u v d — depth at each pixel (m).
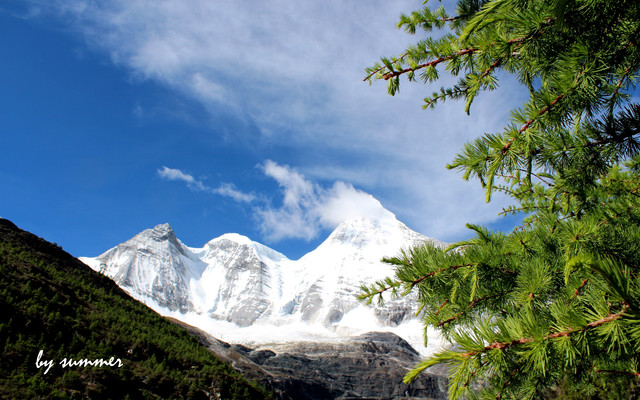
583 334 1.68
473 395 2.39
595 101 2.18
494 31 2.45
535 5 2.27
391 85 3.08
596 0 2.02
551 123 2.25
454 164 2.47
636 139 2.34
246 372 86.94
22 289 34.03
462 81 3.52
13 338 26.69
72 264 53.06
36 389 22.58
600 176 2.78
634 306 1.50
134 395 27.27
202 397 32.09
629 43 2.13
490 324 2.02
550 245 2.71
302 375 125.12
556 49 2.31
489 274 2.72
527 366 1.87
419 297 2.95
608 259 1.56
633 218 2.70
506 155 2.34
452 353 1.88
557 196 3.31
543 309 2.34
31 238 52.97
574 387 2.85
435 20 3.70
